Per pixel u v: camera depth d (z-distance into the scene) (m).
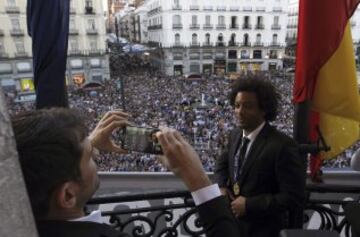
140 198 2.20
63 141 0.89
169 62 38.44
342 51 2.44
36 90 2.34
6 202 0.61
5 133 0.62
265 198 1.95
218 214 1.18
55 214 0.92
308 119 2.39
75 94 19.66
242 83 2.09
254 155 2.06
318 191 2.40
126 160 9.34
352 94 2.52
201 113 19.73
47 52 2.27
